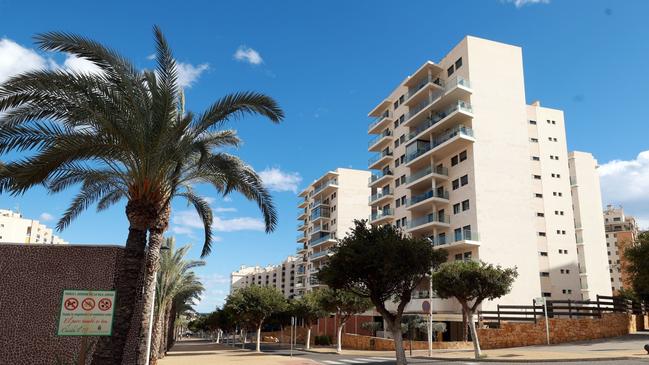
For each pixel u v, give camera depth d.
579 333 33.38
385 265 17.38
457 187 46.66
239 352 43.66
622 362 18.14
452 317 39.25
